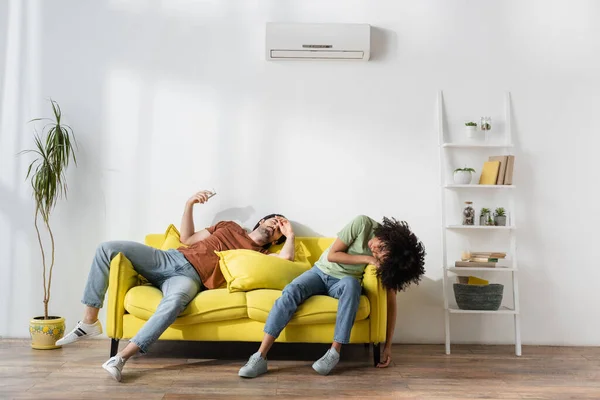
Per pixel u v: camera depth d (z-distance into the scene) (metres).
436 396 2.96
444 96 4.41
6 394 2.85
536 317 4.36
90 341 4.18
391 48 4.41
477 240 4.39
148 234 4.28
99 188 4.32
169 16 4.37
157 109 4.35
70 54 4.33
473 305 4.04
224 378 3.24
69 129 4.32
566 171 4.41
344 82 4.39
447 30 4.41
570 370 3.57
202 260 3.79
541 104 4.41
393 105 4.39
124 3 4.36
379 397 2.92
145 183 4.33
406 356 3.91
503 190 4.41
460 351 4.10
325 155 4.38
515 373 3.48
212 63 4.37
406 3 4.41
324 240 4.19
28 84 4.31
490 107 4.41
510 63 4.42
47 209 4.02
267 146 4.36
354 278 3.51
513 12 4.41
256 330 3.52
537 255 4.38
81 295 4.29
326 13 4.39
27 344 4.05
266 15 4.38
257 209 4.35
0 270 4.27
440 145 4.33
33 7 4.32
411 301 4.35
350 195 4.37
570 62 4.42
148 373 3.32
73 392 2.91
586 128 4.41
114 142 4.33
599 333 4.36
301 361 3.68
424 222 4.38
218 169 4.35
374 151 4.38
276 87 4.38
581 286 4.38
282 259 3.81
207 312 3.48
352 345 4.21
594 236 4.39
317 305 3.48
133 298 3.47
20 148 4.29
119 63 4.34
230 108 4.36
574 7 4.42
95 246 4.30
